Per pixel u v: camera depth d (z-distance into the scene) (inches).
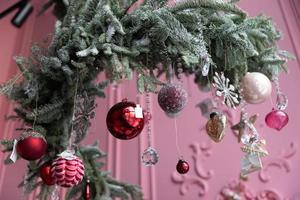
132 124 30.4
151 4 33.8
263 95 34.1
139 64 33.2
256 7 73.2
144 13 31.5
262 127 60.3
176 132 61.9
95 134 65.2
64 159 28.8
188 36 30.6
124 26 32.8
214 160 61.0
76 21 35.2
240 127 36.2
